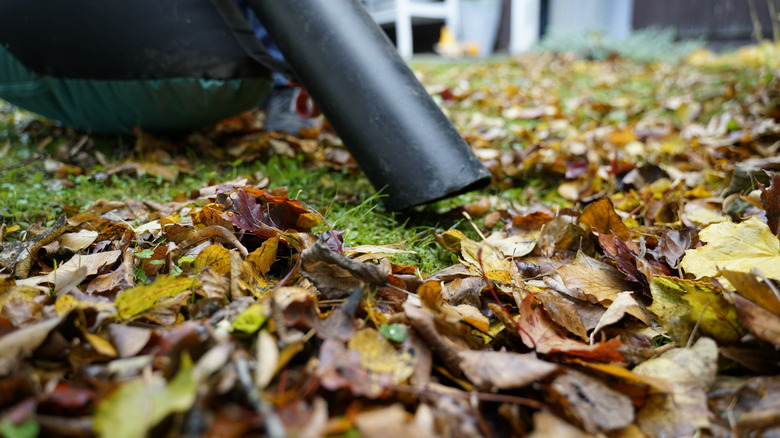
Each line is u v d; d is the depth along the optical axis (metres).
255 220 0.50
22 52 0.78
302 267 0.43
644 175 0.77
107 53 0.75
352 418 0.29
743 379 0.37
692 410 0.33
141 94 0.79
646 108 1.41
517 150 0.93
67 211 0.62
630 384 0.35
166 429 0.28
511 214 0.67
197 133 0.95
